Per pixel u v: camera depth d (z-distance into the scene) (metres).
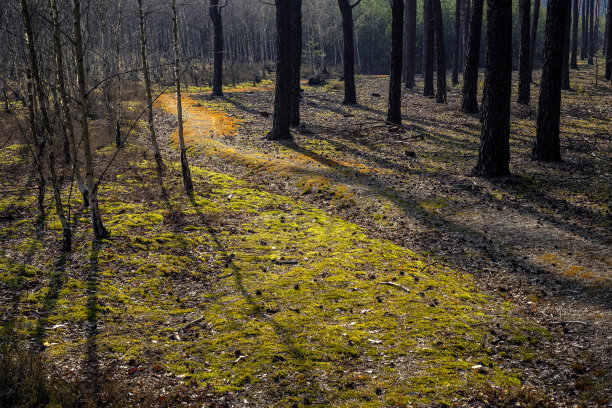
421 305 8.76
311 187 17.17
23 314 7.75
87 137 10.95
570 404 6.16
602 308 8.55
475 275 10.57
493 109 16.84
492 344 7.58
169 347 7.23
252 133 27.55
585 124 25.88
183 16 59.16
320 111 34.25
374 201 15.33
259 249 11.58
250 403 5.97
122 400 5.73
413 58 46.44
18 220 12.33
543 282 9.84
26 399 5.46
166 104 39.09
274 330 7.78
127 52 55.97
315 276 9.96
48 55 17.80
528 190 15.67
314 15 81.50
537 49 75.38
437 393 6.23
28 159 18.81
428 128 27.28
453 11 75.75
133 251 10.91
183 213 13.89
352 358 7.04
